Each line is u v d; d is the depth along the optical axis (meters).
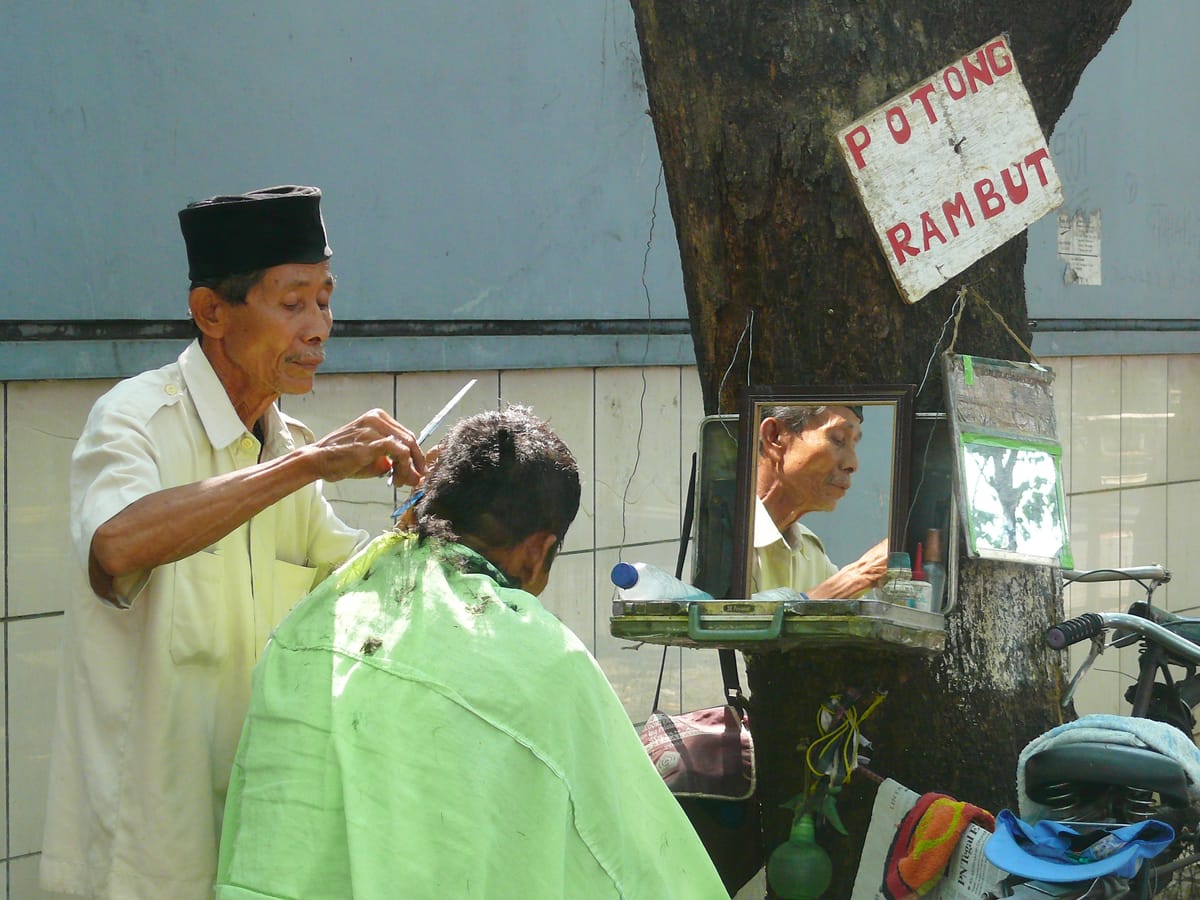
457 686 1.67
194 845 2.07
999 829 2.10
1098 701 5.93
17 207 3.17
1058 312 5.82
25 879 3.25
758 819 2.71
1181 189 6.39
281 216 2.10
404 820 1.62
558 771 1.67
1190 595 6.62
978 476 2.29
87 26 3.26
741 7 2.46
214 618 2.11
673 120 2.58
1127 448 6.25
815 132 2.46
